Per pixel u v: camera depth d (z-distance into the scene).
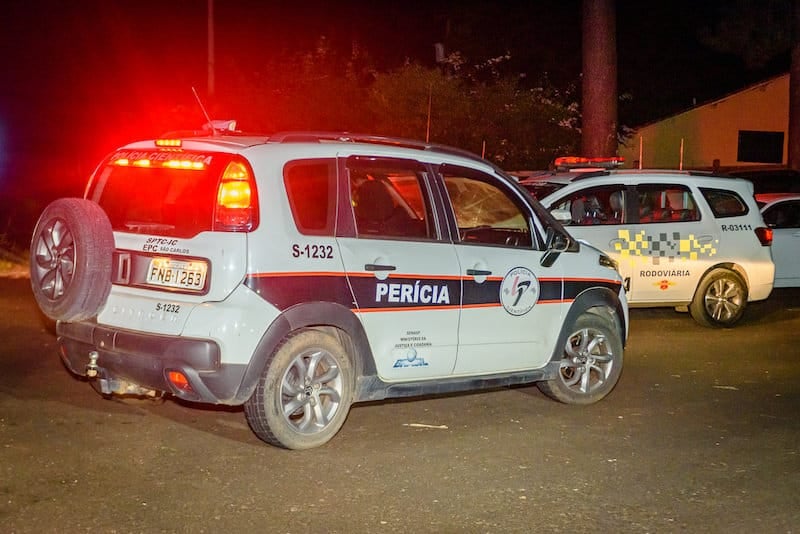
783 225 14.34
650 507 6.00
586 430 7.66
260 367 6.41
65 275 6.66
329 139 7.00
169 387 6.40
